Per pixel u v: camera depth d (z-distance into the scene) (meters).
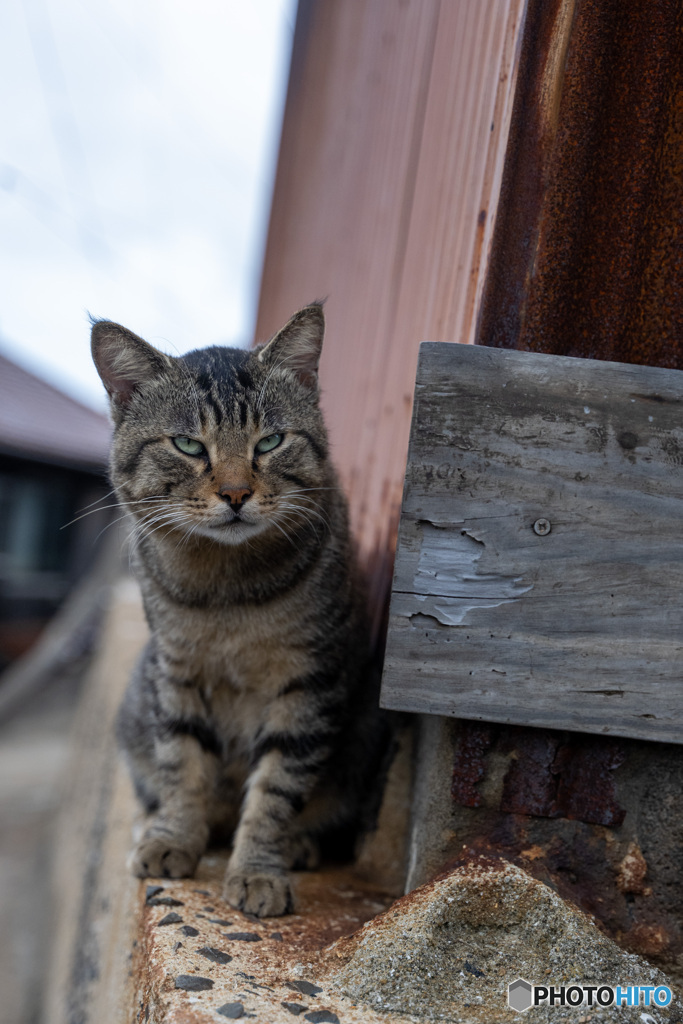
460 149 0.58
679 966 0.46
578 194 0.47
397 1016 0.40
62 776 1.91
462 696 0.46
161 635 0.57
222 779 0.61
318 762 0.56
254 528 0.54
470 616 0.46
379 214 0.80
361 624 0.62
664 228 0.48
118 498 0.60
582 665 0.46
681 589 0.46
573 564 0.46
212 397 0.56
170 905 0.49
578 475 0.46
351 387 0.85
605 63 0.47
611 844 0.47
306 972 0.43
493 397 0.46
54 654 2.23
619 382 0.46
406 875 0.54
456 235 0.56
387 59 0.84
